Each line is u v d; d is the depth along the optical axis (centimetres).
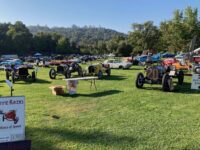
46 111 1000
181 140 700
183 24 5147
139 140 702
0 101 571
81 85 1683
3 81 2061
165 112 972
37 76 2402
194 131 764
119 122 852
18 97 584
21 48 11400
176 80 1895
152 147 658
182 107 1050
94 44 13312
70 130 783
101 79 2075
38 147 665
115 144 678
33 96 1309
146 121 861
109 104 1109
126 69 3253
